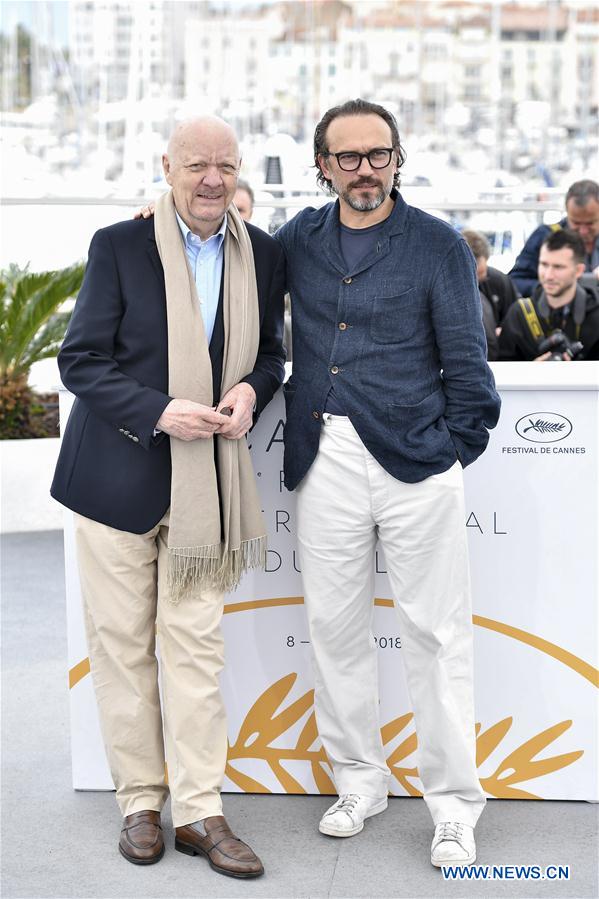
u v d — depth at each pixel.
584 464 2.71
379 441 2.45
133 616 2.55
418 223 2.46
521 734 2.79
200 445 2.46
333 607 2.58
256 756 2.86
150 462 2.47
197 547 2.46
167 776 2.77
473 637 2.77
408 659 2.57
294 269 2.56
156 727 2.63
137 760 2.61
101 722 2.62
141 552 2.53
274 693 2.83
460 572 2.52
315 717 2.78
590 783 2.79
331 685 2.64
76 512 2.52
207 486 2.46
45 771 3.02
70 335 2.46
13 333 5.86
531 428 2.71
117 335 2.48
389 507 2.48
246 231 2.52
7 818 2.76
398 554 2.51
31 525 5.86
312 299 2.51
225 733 2.60
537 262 5.54
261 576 2.79
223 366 2.50
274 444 2.75
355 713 2.66
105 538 2.52
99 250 2.46
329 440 2.51
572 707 2.78
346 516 2.52
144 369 2.46
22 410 6.09
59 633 4.25
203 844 2.52
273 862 2.53
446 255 2.43
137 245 2.46
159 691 2.69
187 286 2.43
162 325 2.45
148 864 2.53
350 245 2.49
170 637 2.54
